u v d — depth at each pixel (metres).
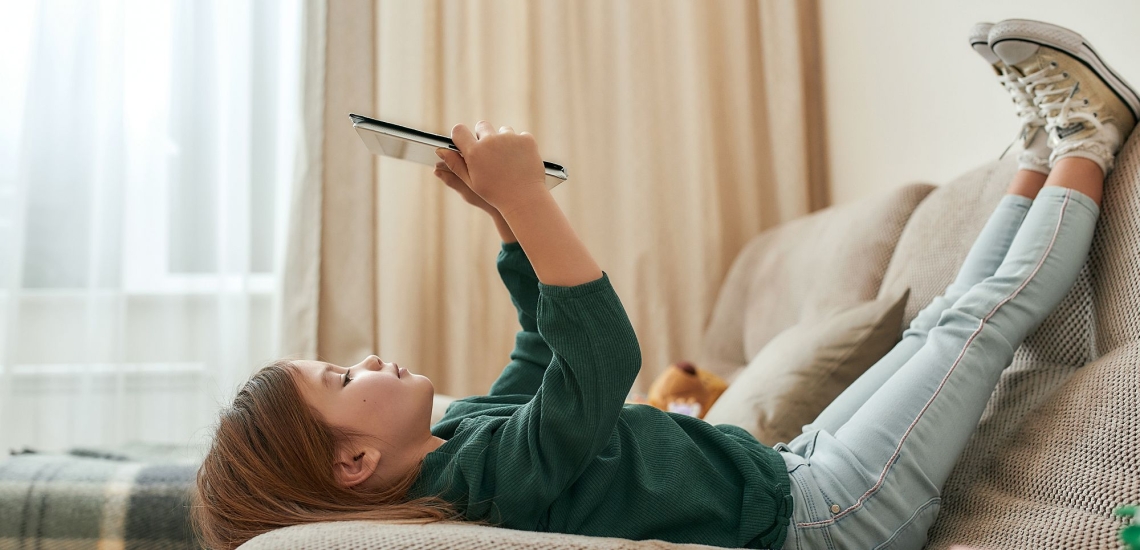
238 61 2.47
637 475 0.87
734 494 0.91
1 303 2.33
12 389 2.31
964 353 1.00
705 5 2.62
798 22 2.55
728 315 2.14
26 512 1.19
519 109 2.54
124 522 1.19
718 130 2.62
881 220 1.62
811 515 0.91
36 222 2.38
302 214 2.40
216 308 2.42
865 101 2.31
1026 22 1.17
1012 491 0.91
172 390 2.40
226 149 2.45
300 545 0.66
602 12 2.63
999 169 1.38
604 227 2.57
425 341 2.49
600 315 0.80
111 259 2.38
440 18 2.56
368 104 2.45
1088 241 1.08
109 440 2.34
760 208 2.61
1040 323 1.06
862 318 1.33
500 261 1.11
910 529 0.91
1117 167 1.12
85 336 2.37
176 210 2.43
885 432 0.95
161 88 2.46
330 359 2.38
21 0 2.41
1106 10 1.42
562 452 0.82
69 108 2.40
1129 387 0.87
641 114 2.57
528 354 1.12
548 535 0.71
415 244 2.47
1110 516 0.77
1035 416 0.98
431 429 1.00
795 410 1.28
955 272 1.33
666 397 1.63
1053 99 1.16
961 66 1.84
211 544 0.85
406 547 0.65
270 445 0.84
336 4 2.46
